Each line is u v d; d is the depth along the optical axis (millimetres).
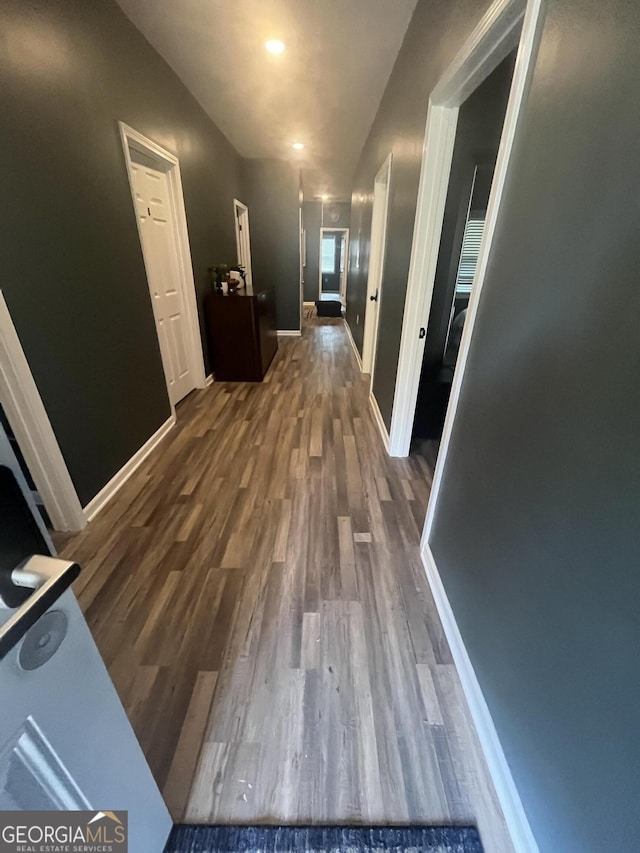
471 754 1045
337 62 2635
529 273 880
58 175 1671
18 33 1435
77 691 535
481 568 1114
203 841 883
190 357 3631
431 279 2045
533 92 873
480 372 1146
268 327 4586
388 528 1889
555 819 751
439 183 1824
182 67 2777
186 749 1049
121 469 2223
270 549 1745
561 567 745
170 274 3145
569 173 734
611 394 614
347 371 4527
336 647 1315
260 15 2154
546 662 787
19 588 419
